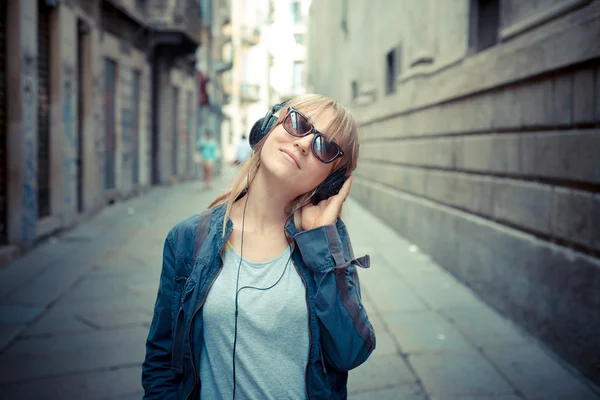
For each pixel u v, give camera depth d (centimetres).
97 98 1172
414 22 912
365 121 1441
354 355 140
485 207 572
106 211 1233
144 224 1064
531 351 432
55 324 480
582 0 377
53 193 925
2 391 352
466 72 618
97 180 1205
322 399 142
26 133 759
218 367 142
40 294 570
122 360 405
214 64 3284
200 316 142
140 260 742
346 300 139
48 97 920
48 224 869
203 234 148
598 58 357
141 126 1628
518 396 354
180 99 2177
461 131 653
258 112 4897
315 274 142
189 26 1916
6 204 738
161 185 1945
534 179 462
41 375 377
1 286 598
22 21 740
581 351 381
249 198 151
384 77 1180
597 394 355
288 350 141
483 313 530
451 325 495
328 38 2438
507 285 511
